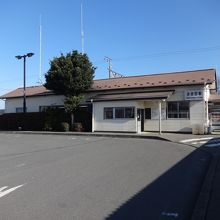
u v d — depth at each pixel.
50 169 11.91
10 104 41.91
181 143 21.56
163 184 9.42
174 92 29.64
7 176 10.73
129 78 35.41
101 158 14.64
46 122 34.88
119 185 9.27
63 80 32.78
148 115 30.81
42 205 7.32
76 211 6.89
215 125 28.56
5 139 26.16
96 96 32.66
